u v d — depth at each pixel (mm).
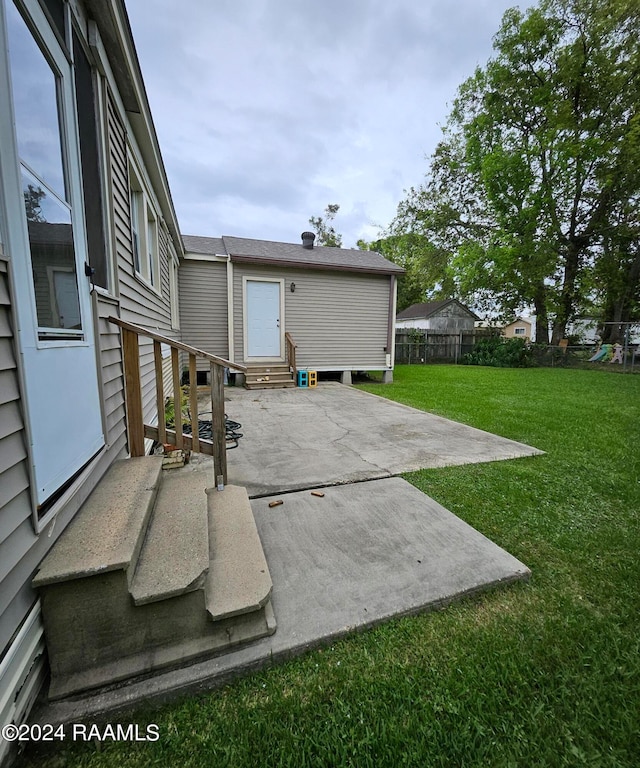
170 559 1513
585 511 2680
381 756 1123
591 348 15305
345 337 9477
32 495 1247
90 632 1291
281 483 3033
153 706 1258
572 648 1518
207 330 8711
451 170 17438
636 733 1195
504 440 4445
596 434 4758
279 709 1265
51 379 1464
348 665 1434
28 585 1187
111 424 2379
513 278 15055
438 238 18859
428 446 4164
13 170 1260
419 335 17531
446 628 1615
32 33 1490
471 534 2316
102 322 2295
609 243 15047
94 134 2438
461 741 1172
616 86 12836
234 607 1449
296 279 8938
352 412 5977
